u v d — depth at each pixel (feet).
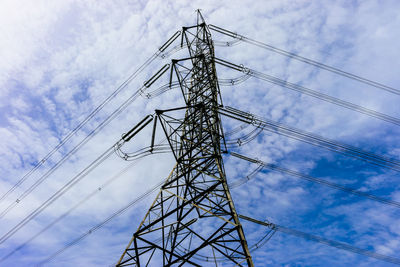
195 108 50.85
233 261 34.96
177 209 39.70
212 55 66.85
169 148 50.29
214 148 46.34
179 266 36.06
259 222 48.57
